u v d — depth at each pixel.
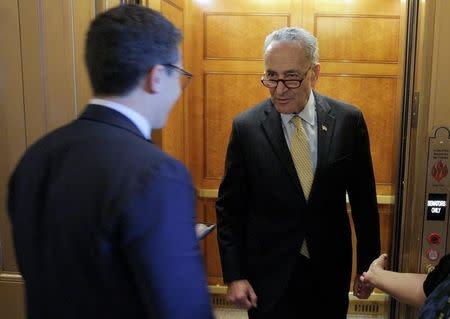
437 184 1.53
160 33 0.76
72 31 1.47
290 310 1.49
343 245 1.55
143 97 0.78
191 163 2.81
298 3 2.62
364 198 1.58
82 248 0.67
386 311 2.17
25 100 1.52
